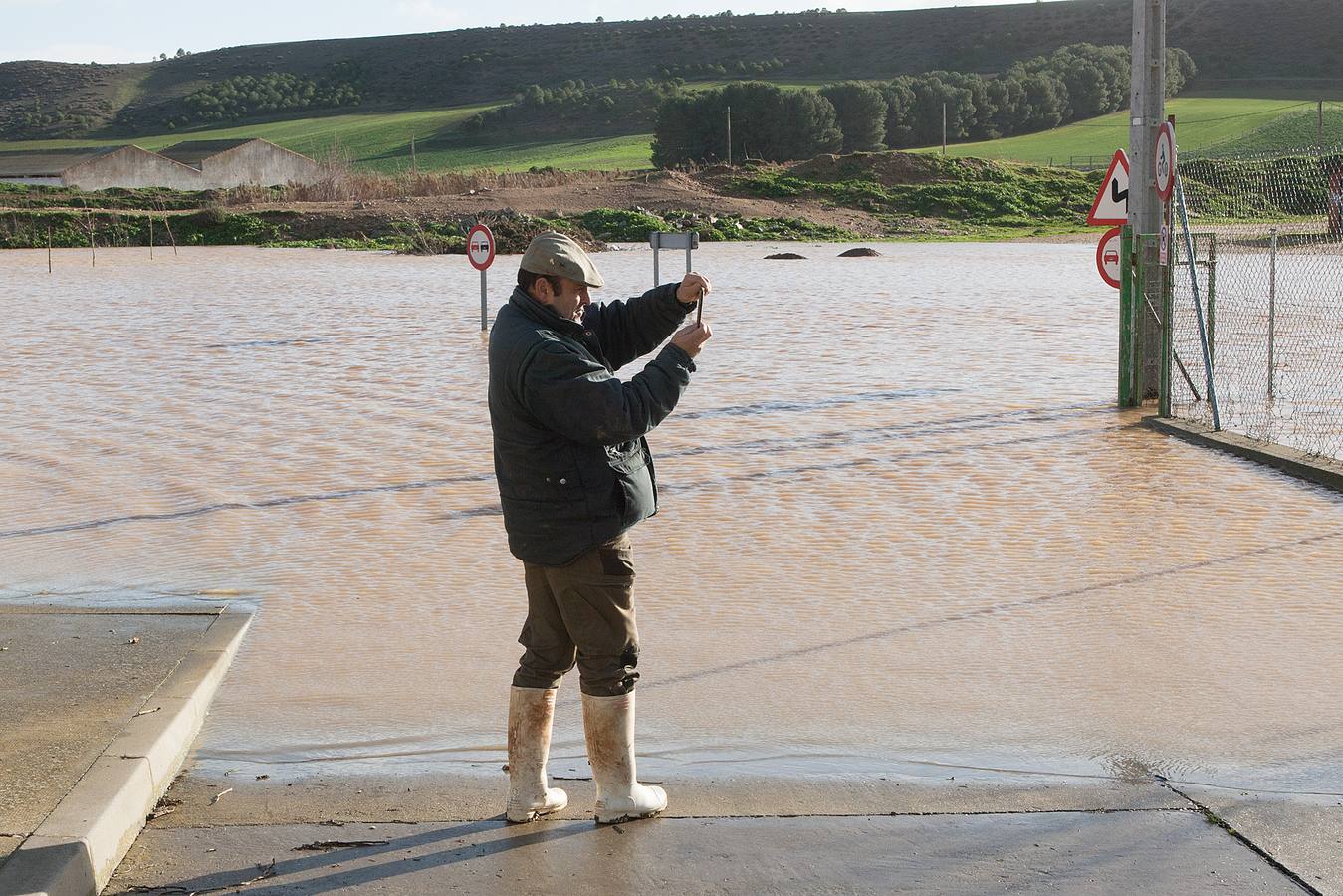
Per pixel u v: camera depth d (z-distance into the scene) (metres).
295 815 4.18
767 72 178.12
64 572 7.05
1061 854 3.84
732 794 4.29
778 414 11.65
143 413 11.91
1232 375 13.30
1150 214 11.55
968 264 33.78
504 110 157.88
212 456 10.07
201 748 4.75
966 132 123.75
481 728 4.93
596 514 3.98
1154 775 4.42
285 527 8.01
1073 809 4.15
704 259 36.72
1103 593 6.49
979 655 5.64
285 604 6.47
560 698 5.27
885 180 64.25
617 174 67.25
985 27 181.00
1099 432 10.66
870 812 4.14
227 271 33.28
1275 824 4.02
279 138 160.25
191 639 5.64
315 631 6.06
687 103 109.88
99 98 193.88
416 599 6.55
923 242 48.41
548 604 4.11
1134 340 11.66
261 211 52.22
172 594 6.64
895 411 11.73
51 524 8.12
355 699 5.22
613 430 3.88
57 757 4.25
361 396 12.74
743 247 44.56
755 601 6.44
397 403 12.34
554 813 4.19
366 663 5.63
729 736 4.80
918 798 4.24
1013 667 5.49
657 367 3.99
